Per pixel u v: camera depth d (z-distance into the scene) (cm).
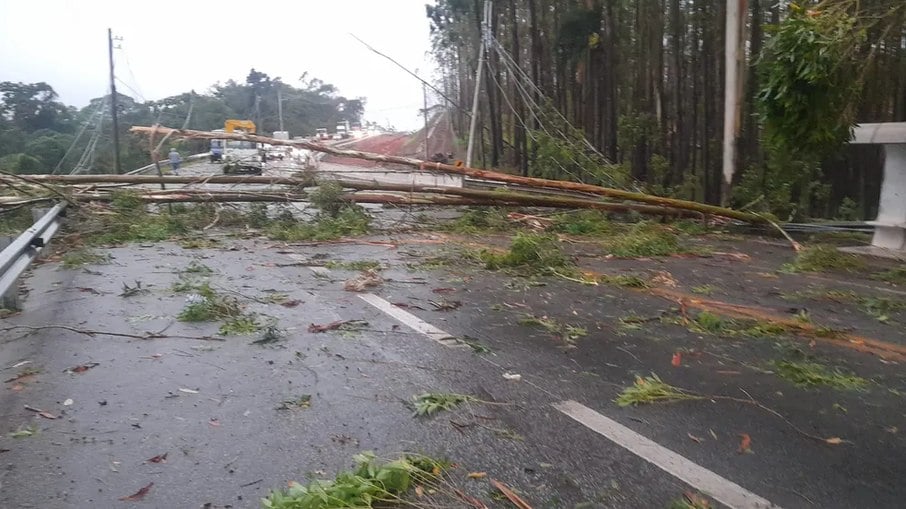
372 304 745
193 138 1552
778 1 1983
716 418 429
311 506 309
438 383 495
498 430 412
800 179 1883
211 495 339
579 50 2544
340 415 437
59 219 1120
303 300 762
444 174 1555
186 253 1128
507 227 1464
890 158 1145
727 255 1133
